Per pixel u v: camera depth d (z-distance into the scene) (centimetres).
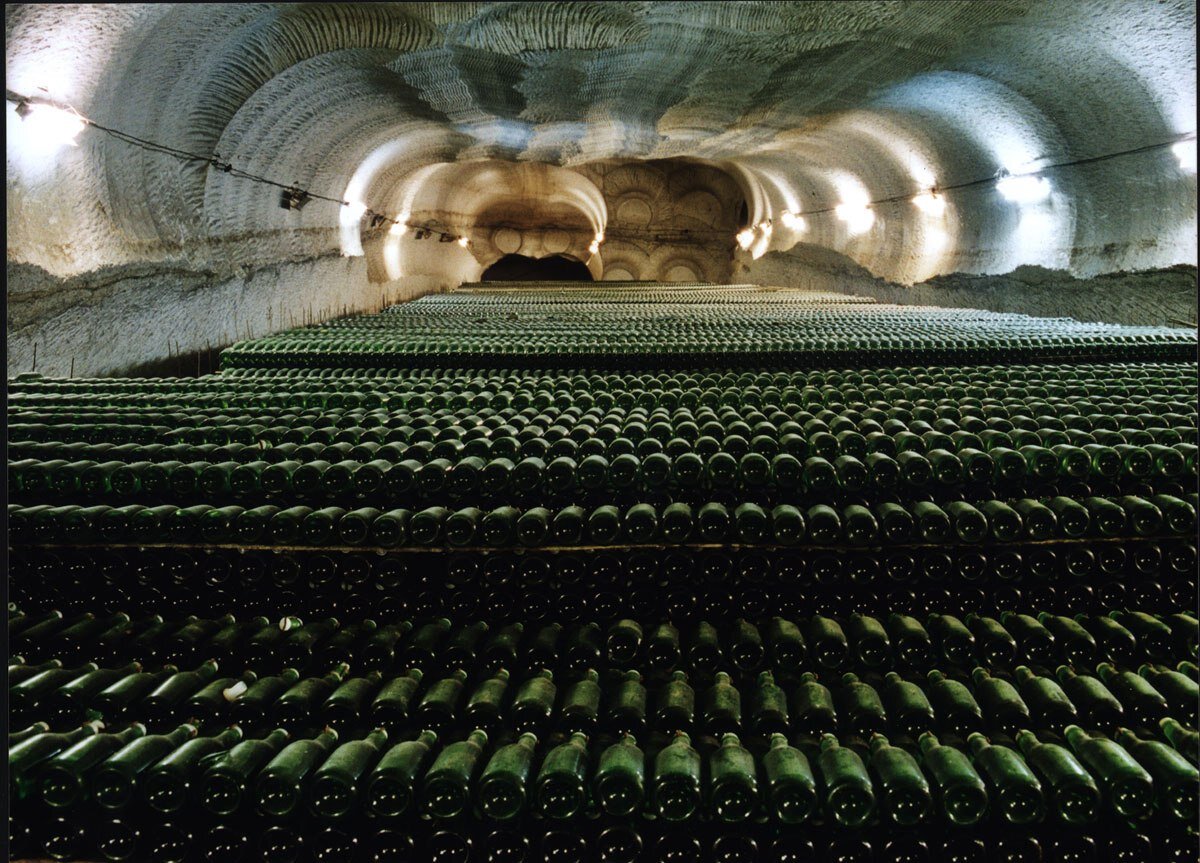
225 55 521
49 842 196
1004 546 254
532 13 545
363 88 693
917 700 221
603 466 258
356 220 1050
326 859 198
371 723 223
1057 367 437
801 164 1288
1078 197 752
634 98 765
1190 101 581
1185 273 642
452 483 258
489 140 980
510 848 197
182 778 194
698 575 254
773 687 229
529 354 532
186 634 243
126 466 258
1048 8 532
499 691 224
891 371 437
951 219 996
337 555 252
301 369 496
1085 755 202
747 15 551
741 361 529
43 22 369
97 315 502
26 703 219
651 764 205
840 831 200
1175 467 256
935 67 677
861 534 244
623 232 2092
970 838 197
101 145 475
